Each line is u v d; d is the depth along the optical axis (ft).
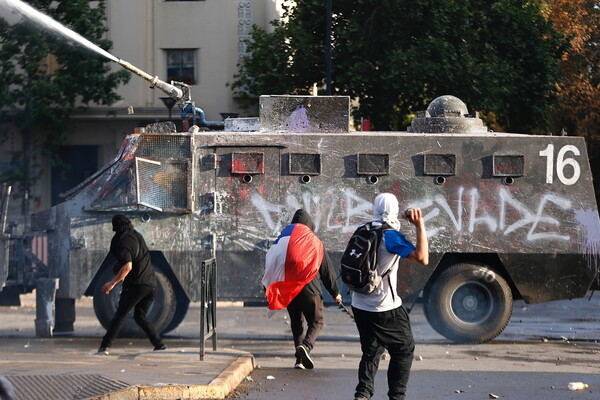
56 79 143.54
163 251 67.92
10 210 147.64
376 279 39.93
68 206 68.95
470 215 68.18
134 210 67.82
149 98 155.43
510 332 75.97
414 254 39.78
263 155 67.92
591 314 89.92
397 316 40.55
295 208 67.92
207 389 44.37
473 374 53.67
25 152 149.28
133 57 155.43
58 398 40.55
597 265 68.39
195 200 68.03
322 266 55.21
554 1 166.09
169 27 156.66
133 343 66.95
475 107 130.11
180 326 79.10
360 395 40.24
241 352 57.00
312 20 136.87
